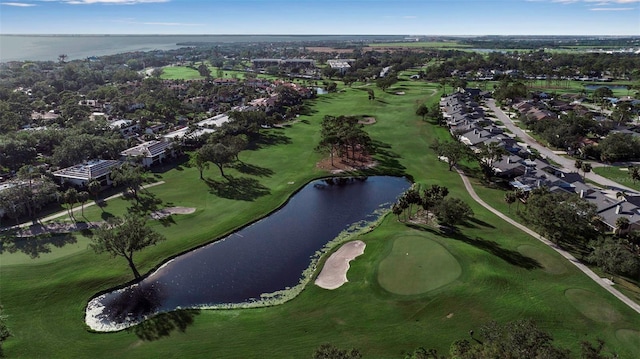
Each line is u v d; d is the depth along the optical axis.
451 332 56.16
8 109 178.62
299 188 114.56
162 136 157.50
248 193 109.50
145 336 58.28
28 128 166.25
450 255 74.31
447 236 84.25
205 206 101.06
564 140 145.00
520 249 78.75
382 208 102.44
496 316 58.78
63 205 101.12
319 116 198.38
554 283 67.50
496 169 120.06
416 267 71.56
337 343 55.06
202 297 67.75
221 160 119.81
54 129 149.88
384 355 52.50
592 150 134.75
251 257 80.00
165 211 97.81
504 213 95.38
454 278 67.44
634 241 75.38
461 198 103.69
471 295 63.16
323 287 69.25
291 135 165.75
